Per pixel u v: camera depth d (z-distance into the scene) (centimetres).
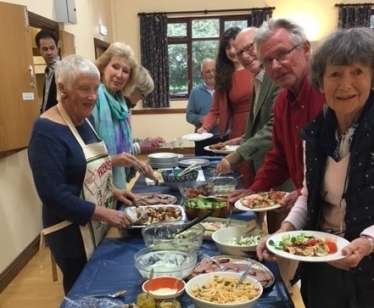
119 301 119
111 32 738
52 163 152
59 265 173
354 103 114
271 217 241
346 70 111
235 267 135
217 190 217
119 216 163
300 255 114
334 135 129
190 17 746
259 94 249
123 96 251
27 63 310
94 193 168
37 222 361
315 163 130
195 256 138
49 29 419
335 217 132
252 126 261
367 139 115
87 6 580
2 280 290
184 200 214
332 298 142
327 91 117
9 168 315
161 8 745
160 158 290
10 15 293
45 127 154
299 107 172
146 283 121
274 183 200
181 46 766
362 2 712
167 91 767
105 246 162
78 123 170
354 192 119
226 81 340
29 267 324
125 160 218
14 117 296
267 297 119
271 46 166
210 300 109
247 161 245
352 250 108
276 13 727
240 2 730
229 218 182
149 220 179
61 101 163
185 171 247
